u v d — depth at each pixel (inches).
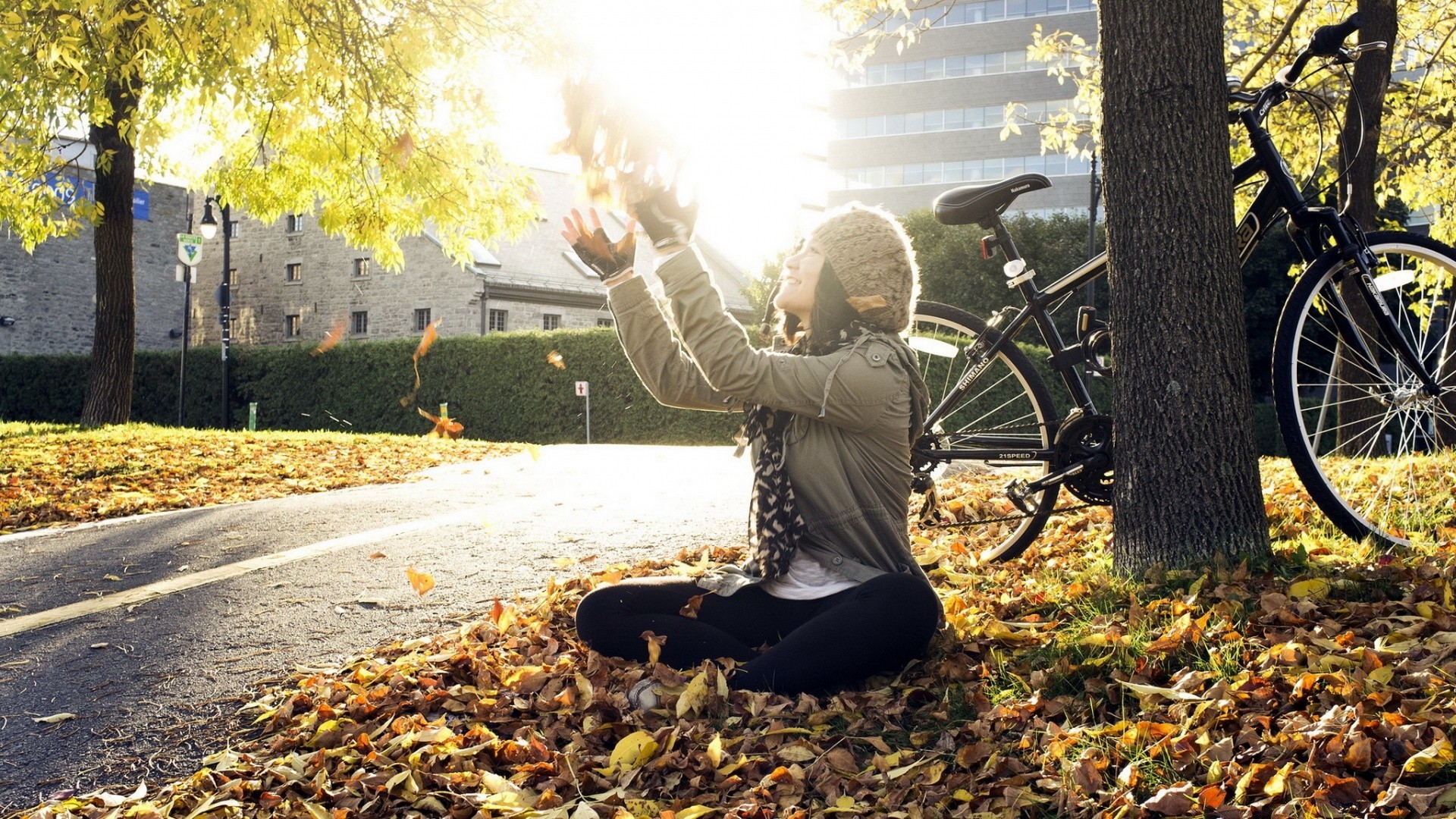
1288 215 130.3
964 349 140.8
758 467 97.5
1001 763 81.1
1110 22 120.3
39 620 142.9
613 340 797.9
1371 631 94.7
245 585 158.6
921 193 2445.9
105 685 117.6
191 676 119.6
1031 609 118.6
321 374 969.5
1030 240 1277.1
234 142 547.2
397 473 336.5
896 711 93.0
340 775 90.6
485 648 117.8
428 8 376.8
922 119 2454.5
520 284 1264.8
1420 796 66.6
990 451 137.5
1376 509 140.1
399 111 411.5
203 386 1057.5
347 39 377.7
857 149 2516.0
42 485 294.4
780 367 90.4
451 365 884.0
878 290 95.2
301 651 127.1
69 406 1136.2
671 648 98.3
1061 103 2313.0
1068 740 82.1
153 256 1381.6
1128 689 89.3
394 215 513.0
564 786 85.4
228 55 338.3
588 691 99.0
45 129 423.8
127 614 144.4
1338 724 76.3
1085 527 159.3
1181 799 71.5
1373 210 301.9
